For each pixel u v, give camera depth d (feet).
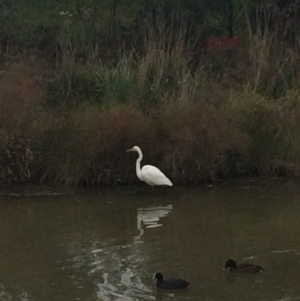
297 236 46.44
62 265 41.73
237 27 93.91
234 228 48.70
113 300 35.88
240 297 35.91
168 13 89.51
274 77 73.56
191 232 47.98
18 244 46.34
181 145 63.82
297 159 65.72
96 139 63.82
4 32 86.33
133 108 66.59
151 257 42.70
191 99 67.15
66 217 53.06
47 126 65.62
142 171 61.31
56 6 96.94
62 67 75.56
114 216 53.06
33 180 65.36
